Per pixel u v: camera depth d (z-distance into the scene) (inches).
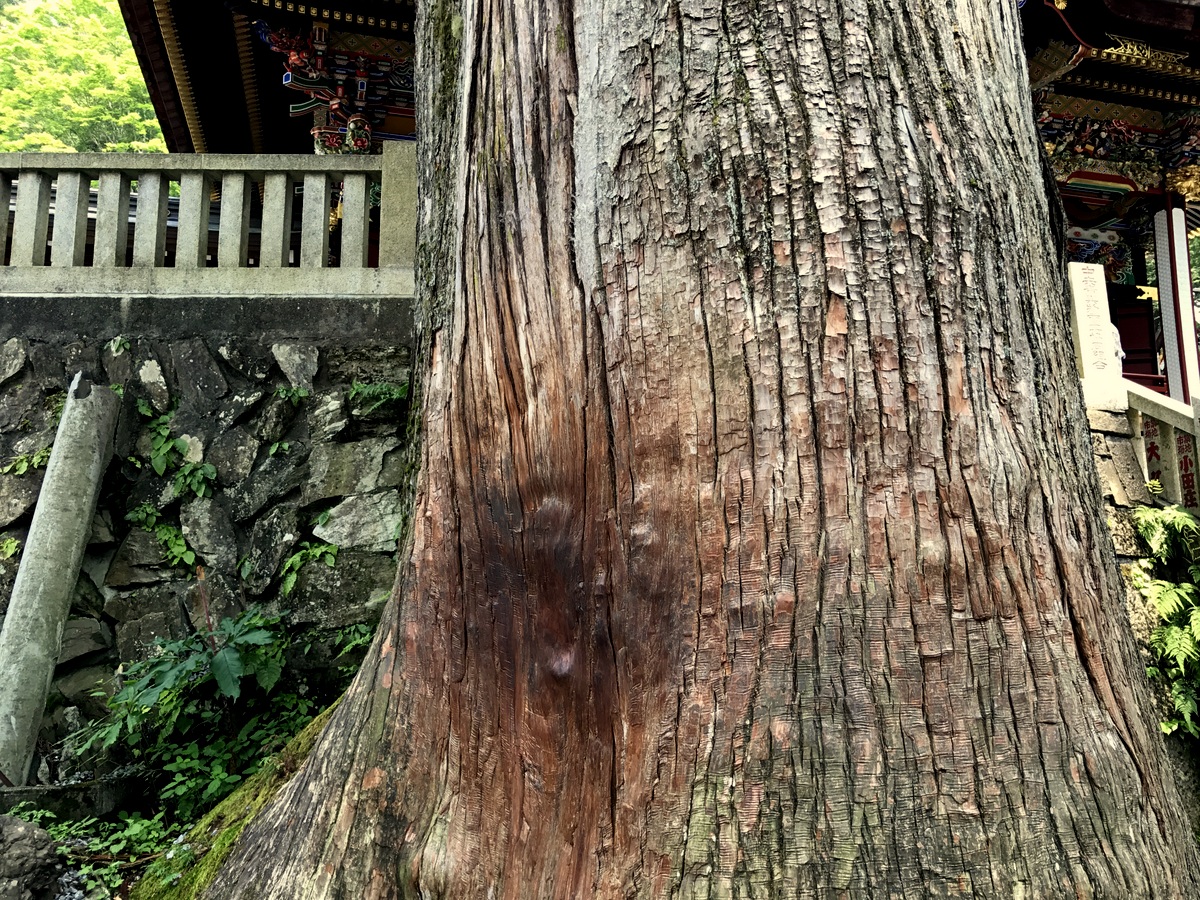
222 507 164.6
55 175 184.9
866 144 52.0
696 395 50.8
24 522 158.4
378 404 167.0
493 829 56.8
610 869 49.7
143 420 167.8
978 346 52.1
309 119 400.5
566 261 55.9
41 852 98.5
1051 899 45.0
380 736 64.9
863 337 50.1
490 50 63.3
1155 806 50.8
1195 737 161.3
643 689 50.6
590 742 52.9
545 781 54.8
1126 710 51.8
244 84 343.3
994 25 62.2
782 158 51.4
